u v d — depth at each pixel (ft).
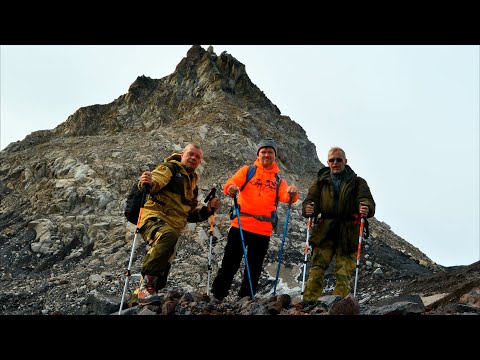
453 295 19.26
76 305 44.21
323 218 21.77
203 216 23.58
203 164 89.61
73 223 71.10
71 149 96.43
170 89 145.48
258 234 24.17
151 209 20.18
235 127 114.01
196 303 18.81
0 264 61.36
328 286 50.42
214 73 145.07
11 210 78.33
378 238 76.02
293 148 126.31
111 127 133.90
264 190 24.63
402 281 49.98
